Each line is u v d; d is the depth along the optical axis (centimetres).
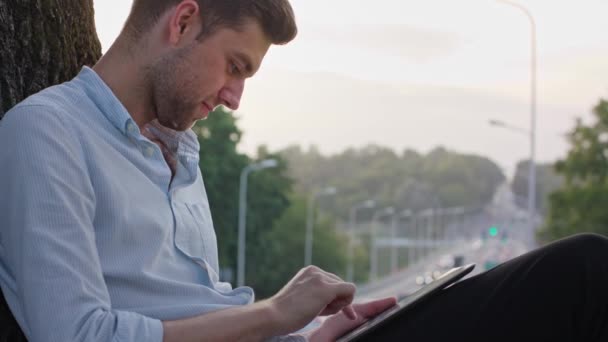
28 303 204
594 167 5869
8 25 268
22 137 212
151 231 225
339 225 16425
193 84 225
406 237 14725
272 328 220
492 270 228
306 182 17325
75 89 226
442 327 224
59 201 207
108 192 218
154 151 231
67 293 203
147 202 226
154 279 224
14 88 269
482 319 220
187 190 244
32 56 273
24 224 206
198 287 231
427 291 227
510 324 218
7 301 223
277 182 6038
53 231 206
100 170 218
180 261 235
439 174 17975
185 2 224
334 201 16925
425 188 17338
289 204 6119
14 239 208
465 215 17600
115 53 231
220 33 224
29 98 219
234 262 5628
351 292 231
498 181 18200
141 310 222
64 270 204
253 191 5759
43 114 214
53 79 278
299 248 8381
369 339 231
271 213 5912
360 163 17800
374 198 17025
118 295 221
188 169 241
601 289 213
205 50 224
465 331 221
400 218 16638
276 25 227
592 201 5709
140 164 228
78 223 209
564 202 5834
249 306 220
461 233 16725
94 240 213
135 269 221
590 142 5878
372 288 8062
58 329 201
